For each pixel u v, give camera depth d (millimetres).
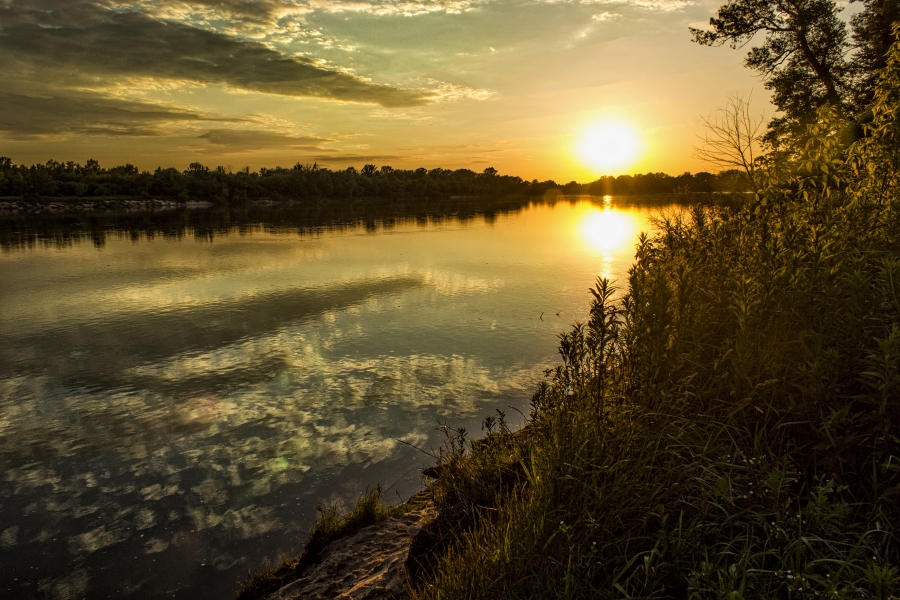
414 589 3572
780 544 2424
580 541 2643
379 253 32938
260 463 7777
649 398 3197
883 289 3090
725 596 2057
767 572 2275
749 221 5309
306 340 14180
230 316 17109
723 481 2490
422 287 21234
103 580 5516
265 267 27422
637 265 3986
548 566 2568
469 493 4160
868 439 2703
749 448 2947
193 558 5793
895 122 4859
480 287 21062
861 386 3018
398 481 7051
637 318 3412
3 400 10531
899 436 2674
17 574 5637
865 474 2686
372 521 5586
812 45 22281
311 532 5715
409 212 90875
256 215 86125
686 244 5418
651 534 2707
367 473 7344
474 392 10234
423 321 15883
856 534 2307
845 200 4340
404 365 11945
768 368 3109
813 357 3064
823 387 2885
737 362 3146
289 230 53438
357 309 17672
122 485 7348
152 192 137375
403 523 5242
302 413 9500
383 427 8805
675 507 2771
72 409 10016
